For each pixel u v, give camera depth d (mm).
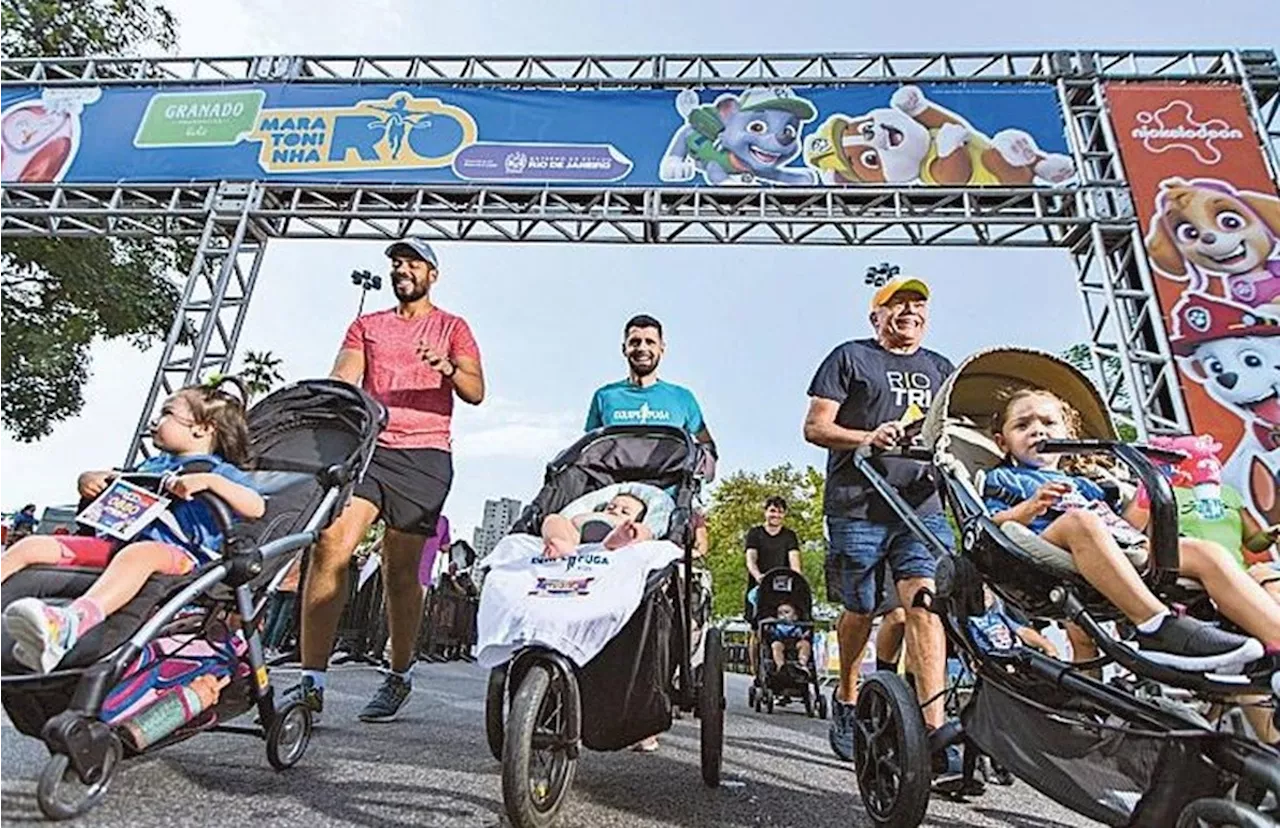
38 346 11844
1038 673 2152
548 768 2293
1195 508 2512
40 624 1989
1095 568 2035
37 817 2023
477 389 4164
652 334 4191
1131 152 7359
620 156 7711
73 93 8328
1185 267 6891
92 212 7785
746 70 8109
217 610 2496
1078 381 2863
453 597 10539
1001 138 7547
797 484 33156
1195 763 1764
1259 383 6449
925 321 3979
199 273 7496
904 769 2307
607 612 2316
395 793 2555
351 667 7383
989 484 2715
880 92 7816
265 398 3367
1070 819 2852
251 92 8164
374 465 3887
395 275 4297
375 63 8320
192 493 2512
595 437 3484
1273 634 1920
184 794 2371
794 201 7590
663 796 2801
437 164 7773
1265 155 7289
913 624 3420
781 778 3254
